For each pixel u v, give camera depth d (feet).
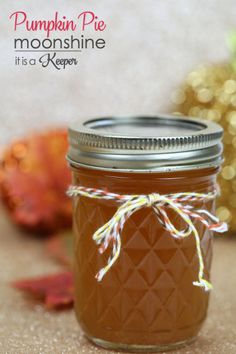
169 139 0.95
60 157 1.72
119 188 0.98
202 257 1.05
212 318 1.21
